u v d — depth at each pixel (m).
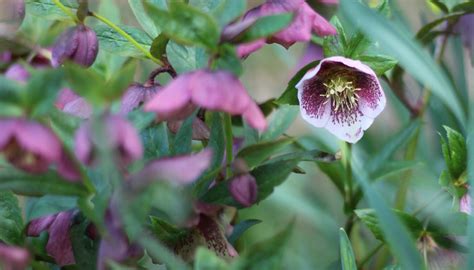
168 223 0.75
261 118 0.68
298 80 0.84
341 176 0.92
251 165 0.74
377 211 0.74
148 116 0.70
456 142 0.82
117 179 0.66
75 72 0.65
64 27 0.79
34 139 0.64
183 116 0.69
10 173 0.69
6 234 0.78
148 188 0.67
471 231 0.80
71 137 0.70
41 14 0.79
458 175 0.83
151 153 0.78
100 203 0.68
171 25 0.69
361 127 0.85
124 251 0.69
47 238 0.82
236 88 0.68
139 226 0.68
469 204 0.82
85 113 0.75
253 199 0.72
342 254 0.78
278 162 0.74
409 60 0.81
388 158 0.93
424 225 0.82
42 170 0.66
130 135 0.65
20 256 0.66
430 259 0.82
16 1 0.78
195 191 0.75
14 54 0.79
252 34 0.68
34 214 0.74
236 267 0.67
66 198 0.74
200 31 0.69
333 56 0.83
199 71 0.68
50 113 0.70
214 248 0.75
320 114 0.84
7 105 0.64
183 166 0.66
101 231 0.69
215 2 0.79
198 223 0.74
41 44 0.78
